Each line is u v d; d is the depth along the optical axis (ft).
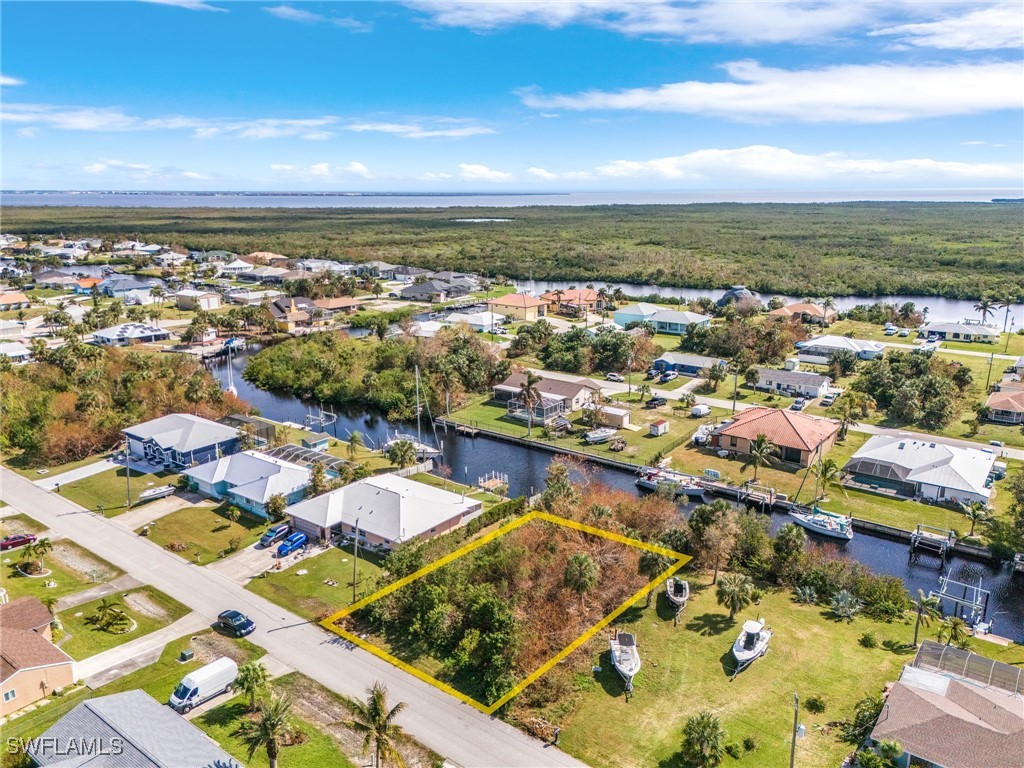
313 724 167.12
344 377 463.01
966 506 270.67
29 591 223.30
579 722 169.89
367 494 267.39
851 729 164.96
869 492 297.53
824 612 216.33
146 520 275.39
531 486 311.88
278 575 234.58
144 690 176.14
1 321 587.27
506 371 451.12
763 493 294.05
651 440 356.59
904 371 435.53
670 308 637.71
